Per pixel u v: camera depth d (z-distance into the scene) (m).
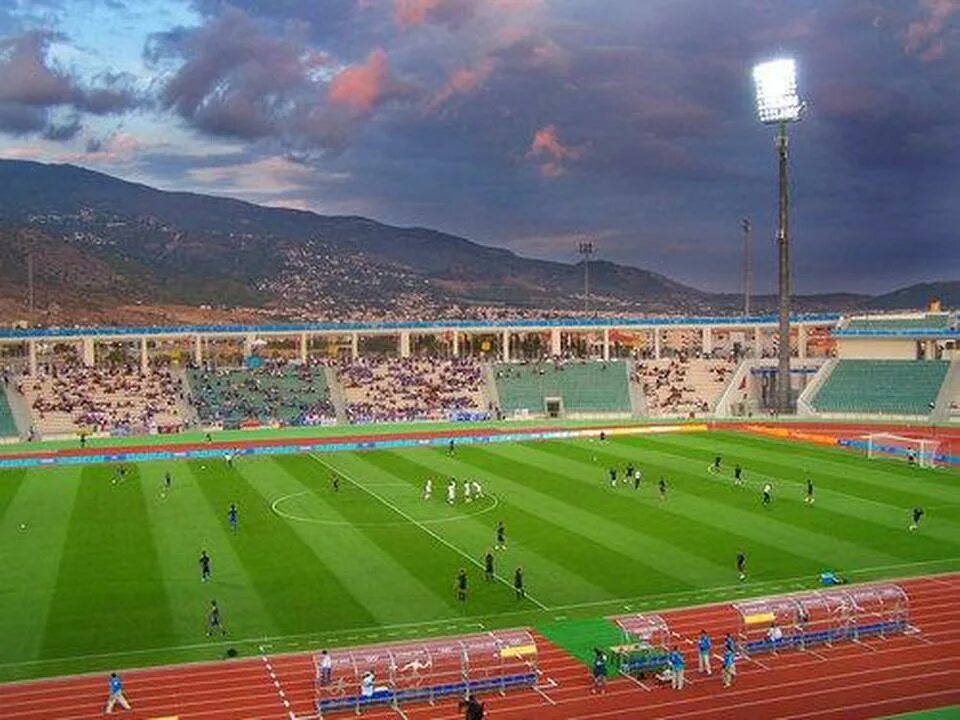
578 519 75.19
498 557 64.06
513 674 42.84
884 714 39.66
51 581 59.09
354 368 166.12
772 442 118.12
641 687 42.66
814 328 191.75
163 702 41.38
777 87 139.25
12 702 41.50
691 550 65.38
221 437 126.69
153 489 89.69
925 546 66.19
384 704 41.25
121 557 64.75
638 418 146.75
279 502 82.88
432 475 96.38
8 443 124.38
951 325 152.62
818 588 56.44
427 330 176.25
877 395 143.75
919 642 47.94
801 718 39.31
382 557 64.31
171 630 50.22
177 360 195.88
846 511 77.44
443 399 153.75
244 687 42.97
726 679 42.81
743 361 162.88
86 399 142.62
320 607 53.66
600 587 57.00
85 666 45.47
